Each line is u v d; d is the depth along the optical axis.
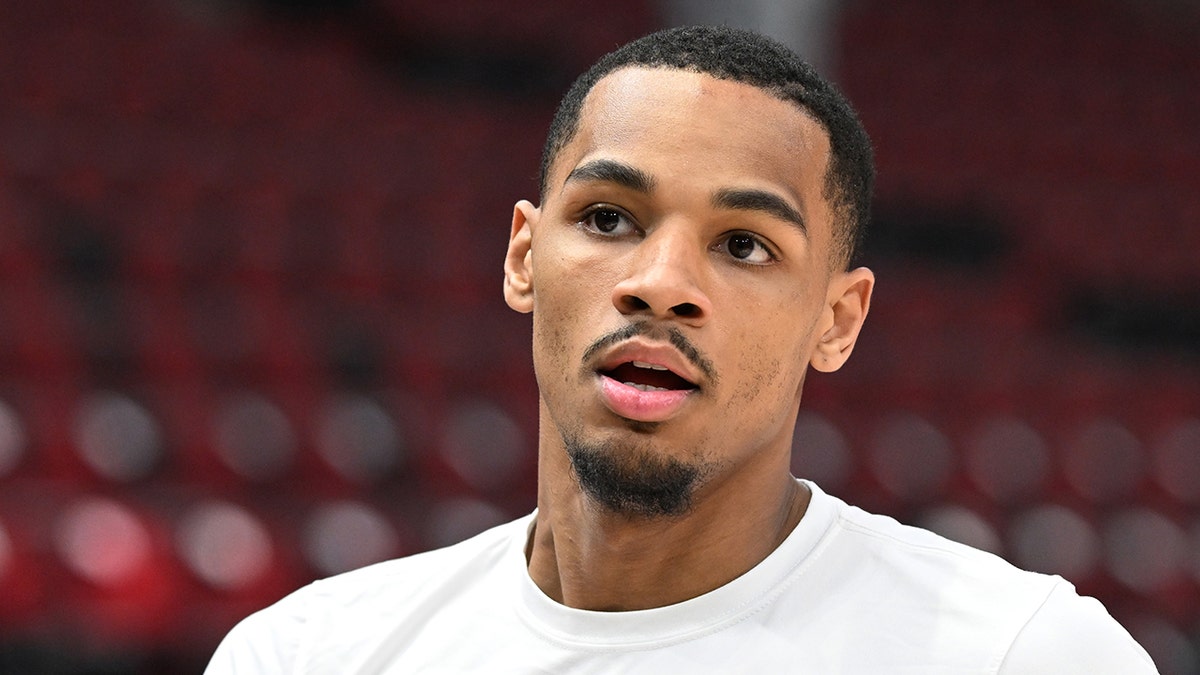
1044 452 27.59
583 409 5.37
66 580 16.77
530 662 5.95
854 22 44.81
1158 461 29.00
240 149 30.61
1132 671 5.45
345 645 6.40
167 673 17.09
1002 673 5.42
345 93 35.84
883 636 5.65
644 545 5.71
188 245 25.92
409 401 23.61
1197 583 25.83
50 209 25.23
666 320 5.26
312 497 21.03
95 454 19.83
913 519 24.08
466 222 29.86
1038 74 45.16
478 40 39.91
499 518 21.50
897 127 40.50
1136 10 49.41
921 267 34.09
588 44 41.44
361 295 26.89
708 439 5.36
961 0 46.94
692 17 29.77
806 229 5.54
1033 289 34.28
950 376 28.73
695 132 5.41
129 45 34.22
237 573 18.02
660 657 5.73
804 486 6.32
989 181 37.06
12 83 31.09
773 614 5.77
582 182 5.49
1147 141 43.12
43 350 22.38
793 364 5.60
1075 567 24.39
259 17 38.34
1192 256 36.97
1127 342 33.69
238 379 23.58
